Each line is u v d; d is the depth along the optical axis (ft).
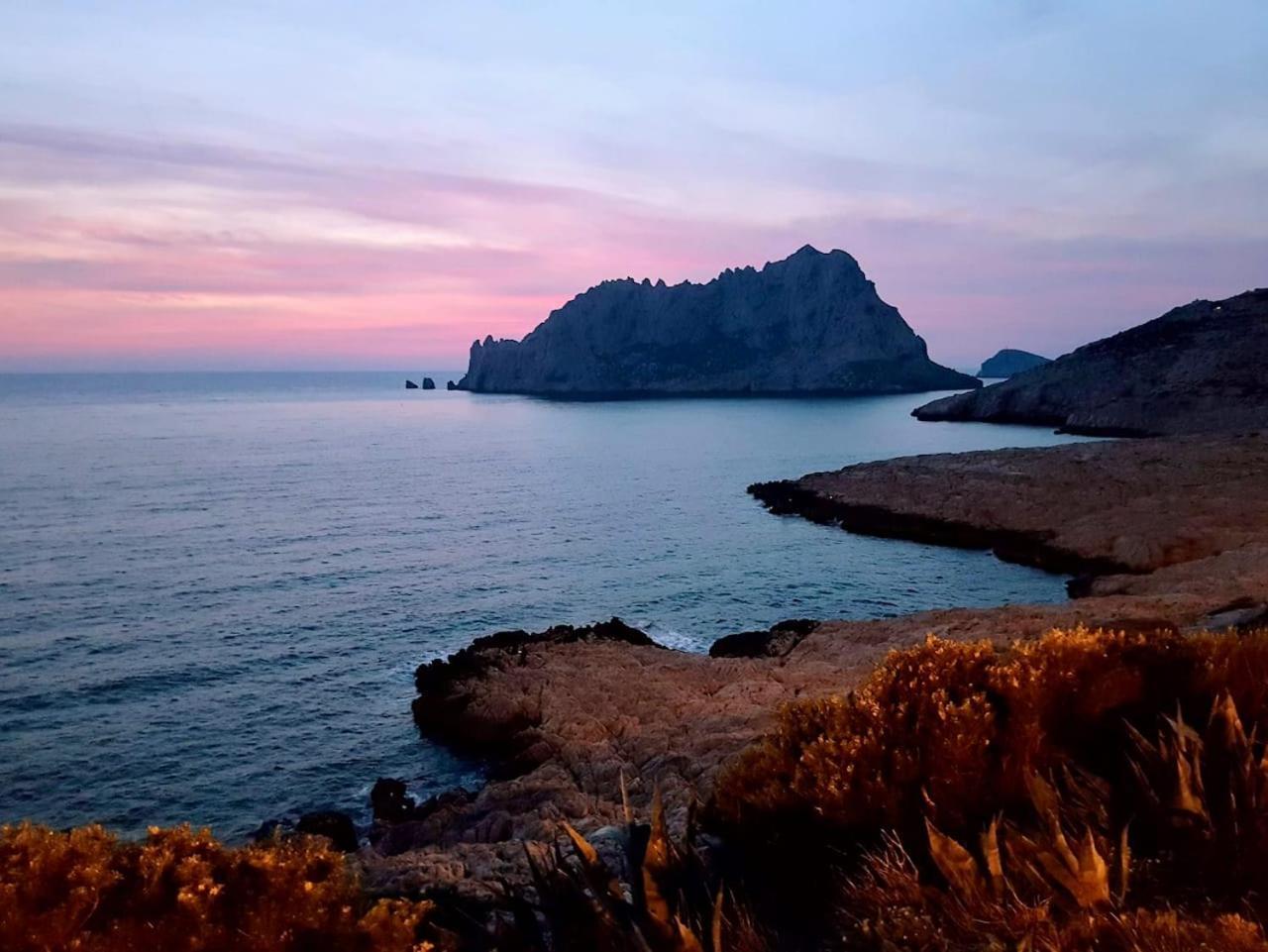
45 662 105.81
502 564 165.48
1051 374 556.92
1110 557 153.07
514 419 627.46
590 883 13.24
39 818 69.77
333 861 13.70
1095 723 17.95
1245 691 17.95
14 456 352.28
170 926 11.43
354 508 232.53
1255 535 145.89
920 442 428.56
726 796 18.44
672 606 137.28
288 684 100.22
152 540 184.55
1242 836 12.33
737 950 12.71
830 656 96.63
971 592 143.84
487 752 81.41
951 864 12.51
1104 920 11.05
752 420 599.57
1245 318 525.75
